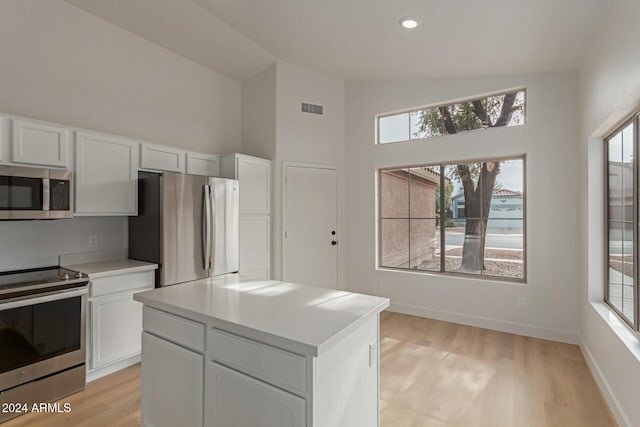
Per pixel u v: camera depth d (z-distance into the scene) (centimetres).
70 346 246
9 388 218
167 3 306
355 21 294
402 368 289
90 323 261
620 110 216
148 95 365
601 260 288
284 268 433
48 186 249
